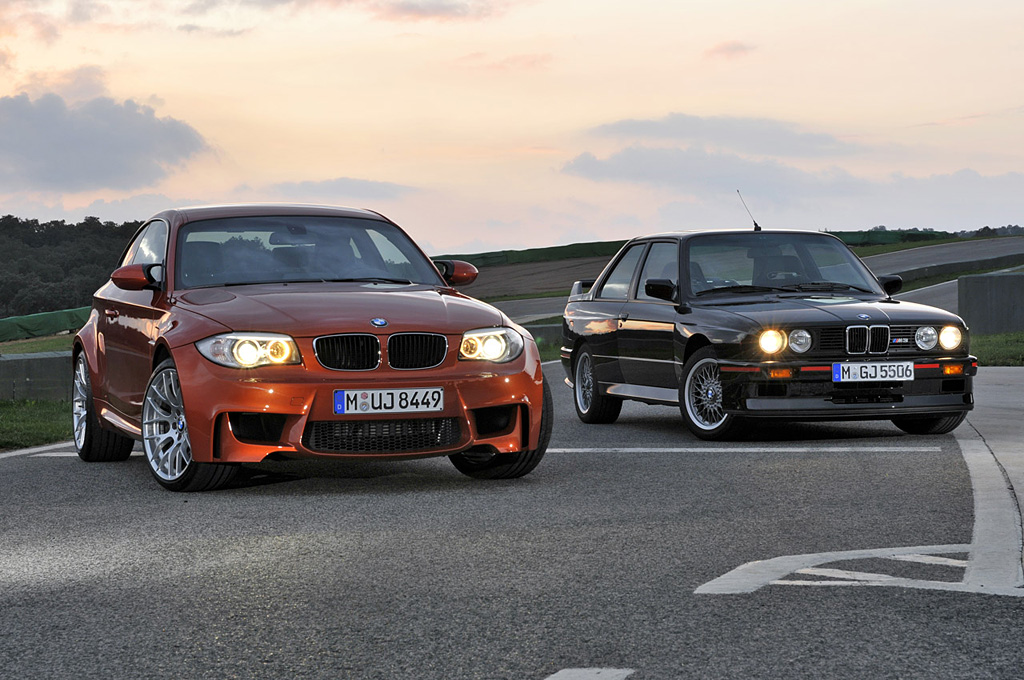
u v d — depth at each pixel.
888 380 8.34
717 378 8.66
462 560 4.60
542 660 3.32
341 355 6.23
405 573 4.39
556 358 20.80
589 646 3.45
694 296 9.25
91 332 8.00
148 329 6.93
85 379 7.94
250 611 3.90
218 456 6.21
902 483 6.35
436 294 6.97
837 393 8.29
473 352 6.44
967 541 4.83
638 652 3.38
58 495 6.36
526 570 4.41
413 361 6.32
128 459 8.09
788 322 8.34
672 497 6.03
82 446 7.92
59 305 124.88
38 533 5.27
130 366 7.20
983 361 16.52
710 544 4.84
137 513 5.75
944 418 8.69
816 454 7.62
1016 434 8.59
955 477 6.52
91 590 4.20
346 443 6.20
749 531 5.11
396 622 3.73
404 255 7.68
